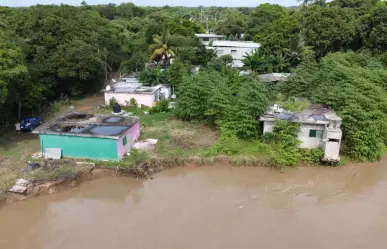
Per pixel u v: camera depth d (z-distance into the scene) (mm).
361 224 18000
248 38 67125
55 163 22938
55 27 41344
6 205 19281
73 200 20297
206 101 30078
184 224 17828
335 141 23422
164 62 50094
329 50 53906
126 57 57281
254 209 19297
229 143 25109
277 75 41750
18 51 27219
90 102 40781
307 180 22641
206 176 23031
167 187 21672
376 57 46688
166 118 32844
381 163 25094
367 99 25078
